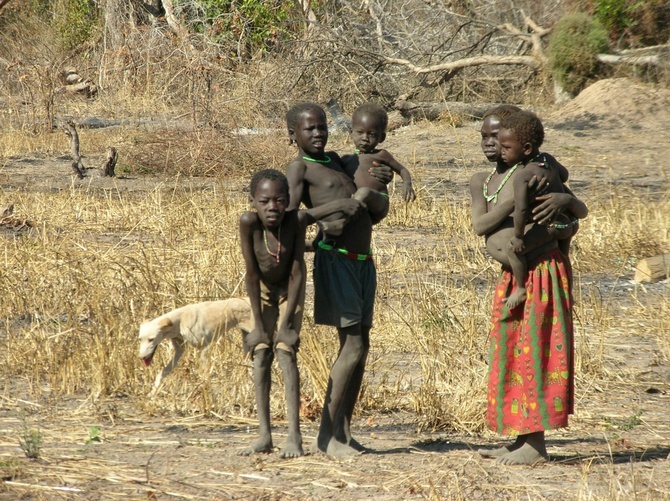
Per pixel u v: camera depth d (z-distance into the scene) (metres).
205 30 113.25
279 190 19.03
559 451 21.94
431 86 93.31
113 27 117.06
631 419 24.77
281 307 20.47
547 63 91.62
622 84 86.38
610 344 32.69
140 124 90.31
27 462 20.14
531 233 20.09
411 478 19.28
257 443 20.92
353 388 21.12
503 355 20.62
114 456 20.86
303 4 109.62
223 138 73.94
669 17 92.50
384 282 39.47
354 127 21.09
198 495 18.34
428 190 60.81
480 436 23.88
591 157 72.31
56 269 37.81
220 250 41.53
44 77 94.81
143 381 27.22
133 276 33.38
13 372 27.94
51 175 69.38
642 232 47.12
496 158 20.89
